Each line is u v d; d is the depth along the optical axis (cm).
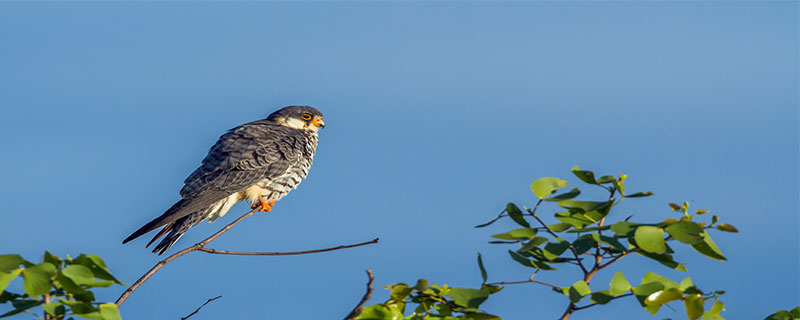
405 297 666
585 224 659
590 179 643
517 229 632
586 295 622
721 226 618
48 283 556
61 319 570
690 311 612
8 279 547
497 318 627
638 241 592
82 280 570
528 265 658
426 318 668
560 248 633
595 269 647
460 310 641
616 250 648
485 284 654
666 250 598
